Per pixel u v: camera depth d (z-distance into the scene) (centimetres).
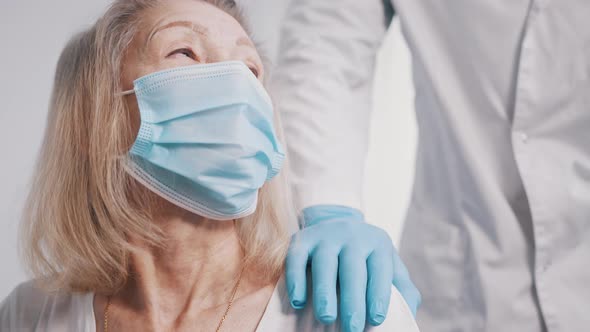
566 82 146
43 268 134
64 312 128
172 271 119
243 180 113
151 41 121
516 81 151
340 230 131
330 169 147
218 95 114
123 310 122
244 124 113
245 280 122
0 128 212
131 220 119
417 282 165
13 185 211
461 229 158
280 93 161
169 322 118
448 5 160
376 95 272
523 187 150
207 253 119
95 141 122
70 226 126
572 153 146
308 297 119
